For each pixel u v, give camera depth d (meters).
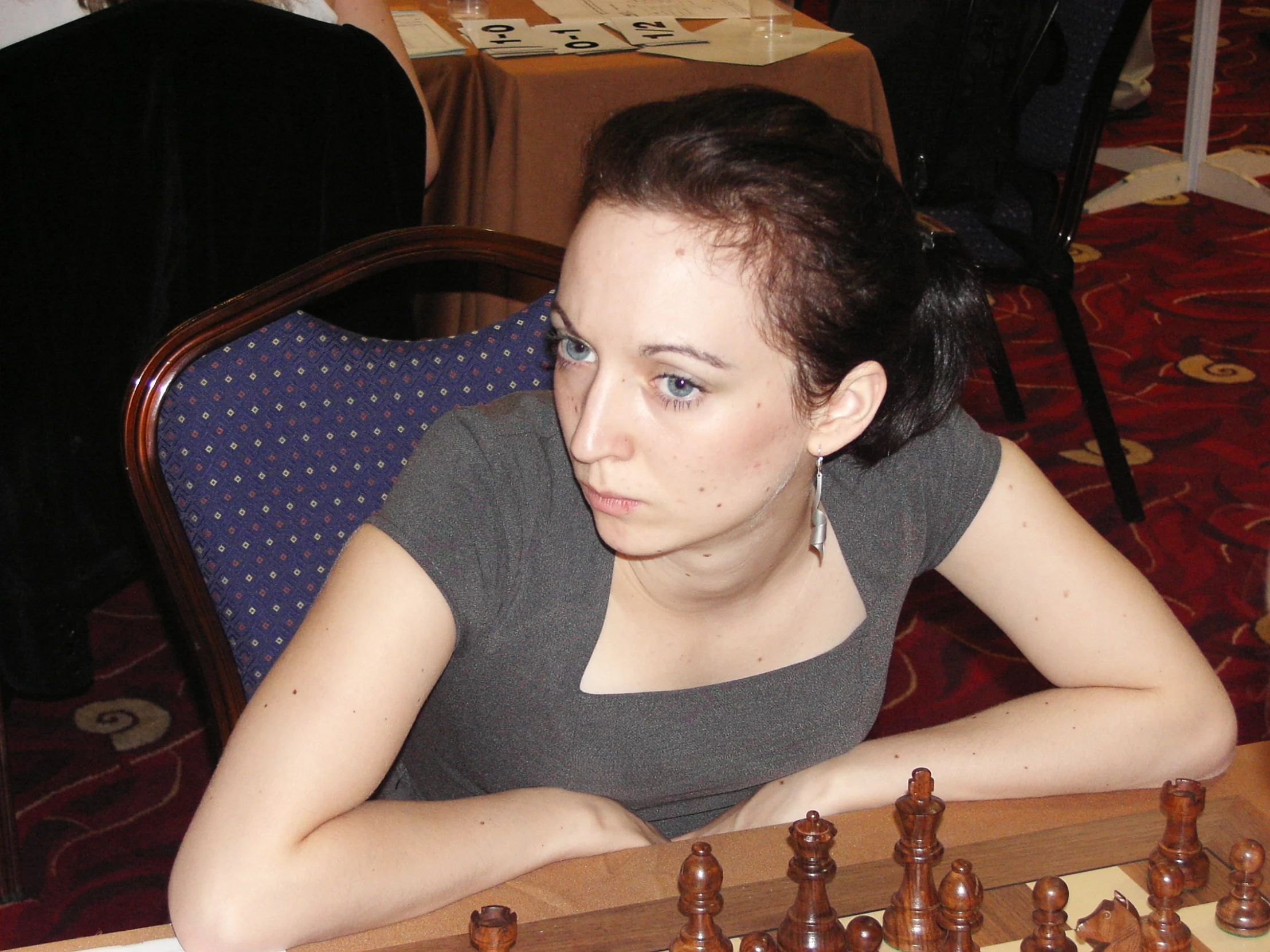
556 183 2.31
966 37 2.43
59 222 1.61
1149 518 2.83
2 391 1.63
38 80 1.51
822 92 2.42
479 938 0.75
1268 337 3.64
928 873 0.79
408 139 1.89
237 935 0.84
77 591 1.80
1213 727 1.11
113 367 1.75
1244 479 2.98
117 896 1.86
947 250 1.04
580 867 0.89
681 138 0.82
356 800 0.92
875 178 0.89
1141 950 0.76
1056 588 1.16
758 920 0.80
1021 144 2.74
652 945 0.77
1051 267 2.65
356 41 1.75
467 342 1.24
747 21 2.59
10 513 1.69
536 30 2.49
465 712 1.09
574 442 0.86
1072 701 1.11
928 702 2.31
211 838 0.87
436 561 0.99
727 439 0.85
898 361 0.97
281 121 1.73
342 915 0.86
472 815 0.94
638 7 2.67
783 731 1.11
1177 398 3.32
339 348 1.19
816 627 1.11
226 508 1.15
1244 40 6.17
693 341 0.82
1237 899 0.80
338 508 1.18
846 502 1.12
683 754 1.09
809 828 0.78
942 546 1.19
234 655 1.18
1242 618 2.51
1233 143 4.86
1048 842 0.87
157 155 1.65
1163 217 4.40
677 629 1.06
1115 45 2.51
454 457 1.06
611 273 0.83
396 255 1.24
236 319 1.16
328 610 0.97
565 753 1.08
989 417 3.22
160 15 1.56
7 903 1.83
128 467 1.13
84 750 2.14
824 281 0.84
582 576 1.04
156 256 1.72
